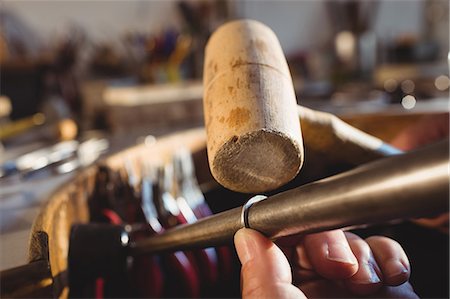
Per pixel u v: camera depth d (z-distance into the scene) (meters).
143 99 1.26
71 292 0.40
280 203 0.22
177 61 1.53
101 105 1.49
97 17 1.90
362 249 0.33
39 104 1.64
